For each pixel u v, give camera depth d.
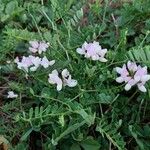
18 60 0.19
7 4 0.22
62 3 0.21
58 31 0.20
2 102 0.19
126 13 0.20
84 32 0.20
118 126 0.16
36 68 0.17
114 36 0.19
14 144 0.17
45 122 0.16
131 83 0.16
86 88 0.17
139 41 0.19
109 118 0.17
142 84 0.16
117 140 0.16
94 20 0.21
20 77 0.19
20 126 0.17
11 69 0.19
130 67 0.17
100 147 0.17
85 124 0.17
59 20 0.21
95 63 0.18
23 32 0.19
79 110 0.16
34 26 0.22
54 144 0.16
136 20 0.20
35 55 0.20
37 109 0.16
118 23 0.20
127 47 0.19
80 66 0.18
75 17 0.20
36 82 0.18
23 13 0.22
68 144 0.16
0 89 0.19
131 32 0.19
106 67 0.17
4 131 0.17
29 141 0.17
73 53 0.18
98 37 0.20
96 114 0.17
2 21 0.22
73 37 0.19
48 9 0.22
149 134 0.16
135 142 0.17
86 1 0.22
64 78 0.17
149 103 0.17
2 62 0.20
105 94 0.17
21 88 0.18
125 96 0.18
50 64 0.18
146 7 0.20
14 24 0.22
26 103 0.18
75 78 0.18
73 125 0.15
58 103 0.17
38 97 0.18
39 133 0.17
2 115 0.18
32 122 0.16
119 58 0.18
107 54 0.18
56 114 0.16
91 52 0.17
